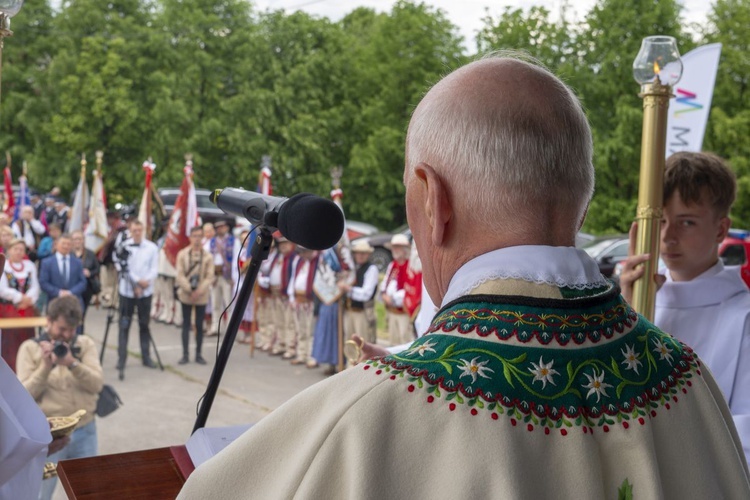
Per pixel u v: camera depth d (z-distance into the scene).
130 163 23.92
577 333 0.90
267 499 0.86
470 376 0.85
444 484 0.81
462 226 0.94
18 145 24.55
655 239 1.96
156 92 23.64
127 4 24.75
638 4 18.89
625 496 0.88
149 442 6.39
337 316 8.84
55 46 24.78
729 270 2.17
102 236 12.54
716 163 2.12
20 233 15.12
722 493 0.96
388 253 19.97
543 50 19.89
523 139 0.90
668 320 2.14
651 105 1.94
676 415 0.94
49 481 3.93
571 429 0.85
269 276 10.16
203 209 19.41
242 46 24.14
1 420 1.38
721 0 18.91
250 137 23.77
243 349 10.62
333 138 25.12
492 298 0.90
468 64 0.99
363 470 0.80
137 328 12.17
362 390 0.86
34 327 6.45
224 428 1.20
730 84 18.34
